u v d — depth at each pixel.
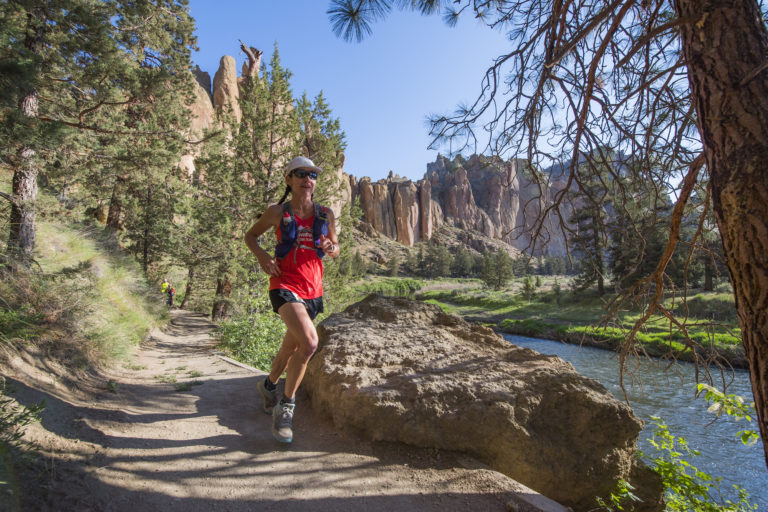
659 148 3.50
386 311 4.46
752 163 1.63
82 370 4.54
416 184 178.88
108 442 2.65
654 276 3.14
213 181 15.27
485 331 4.11
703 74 1.85
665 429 3.86
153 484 2.19
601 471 2.86
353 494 2.25
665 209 3.56
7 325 4.07
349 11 3.59
